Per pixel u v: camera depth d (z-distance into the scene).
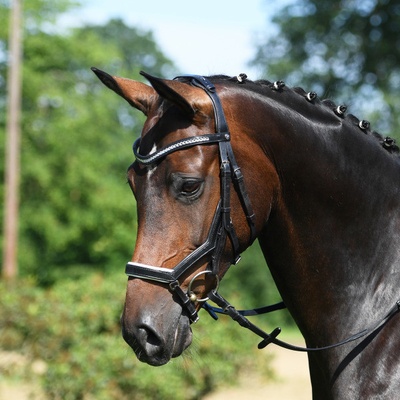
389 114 32.03
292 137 4.13
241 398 14.71
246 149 3.98
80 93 39.88
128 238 39.38
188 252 3.79
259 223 3.99
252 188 3.96
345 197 4.18
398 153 4.45
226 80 4.22
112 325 11.41
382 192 4.25
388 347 3.99
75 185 38.12
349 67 34.44
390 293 4.12
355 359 4.02
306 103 4.27
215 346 12.01
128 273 3.79
